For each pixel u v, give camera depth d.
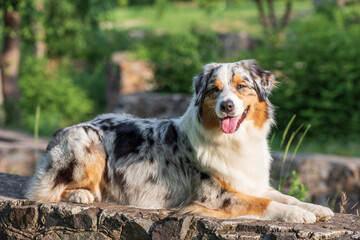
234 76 4.52
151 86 17.06
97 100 23.38
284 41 14.40
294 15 34.59
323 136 12.20
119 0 18.97
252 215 4.37
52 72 20.70
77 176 4.88
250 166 4.61
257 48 14.83
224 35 23.20
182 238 4.28
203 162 4.57
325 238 3.91
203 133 4.59
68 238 4.69
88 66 26.28
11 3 12.77
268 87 4.74
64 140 4.96
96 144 4.97
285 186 8.46
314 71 13.01
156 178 4.84
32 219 4.82
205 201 4.58
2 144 10.12
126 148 4.98
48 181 4.95
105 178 4.99
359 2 21.06
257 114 4.63
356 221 4.33
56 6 17.48
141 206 4.85
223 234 4.13
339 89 12.32
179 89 16.00
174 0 45.44
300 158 8.72
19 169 9.48
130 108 14.47
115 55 21.61
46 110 18.91
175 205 4.80
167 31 28.19
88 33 19.53
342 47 13.20
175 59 16.28
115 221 4.51
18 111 15.44
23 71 19.94
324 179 8.55
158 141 4.90
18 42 15.26
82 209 4.67
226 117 4.40
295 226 4.07
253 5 40.22
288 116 12.58
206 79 4.66
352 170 8.45
